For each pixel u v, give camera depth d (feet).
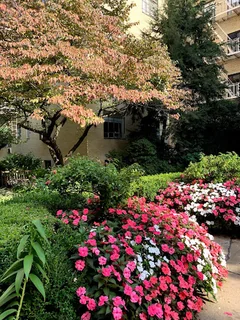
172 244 8.39
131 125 38.40
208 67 32.96
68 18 20.29
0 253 5.87
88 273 6.54
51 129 24.99
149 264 7.34
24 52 16.97
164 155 34.83
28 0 20.07
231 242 14.05
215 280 8.75
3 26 18.94
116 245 7.27
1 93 20.43
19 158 33.24
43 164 35.91
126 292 6.20
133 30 36.58
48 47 17.85
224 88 34.83
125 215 9.88
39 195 11.72
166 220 9.77
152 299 6.65
